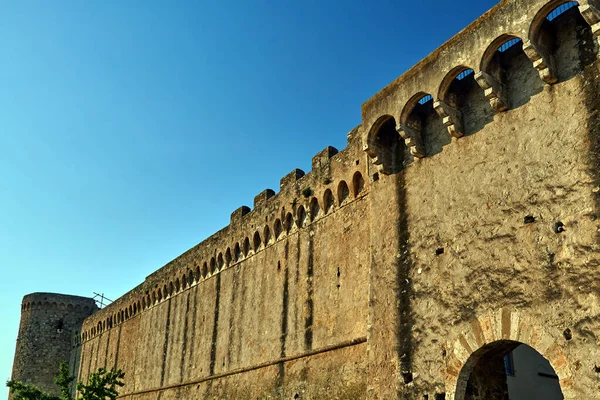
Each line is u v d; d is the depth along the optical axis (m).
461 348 15.59
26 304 70.69
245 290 31.19
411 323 17.33
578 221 13.70
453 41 17.28
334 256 24.42
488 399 16.03
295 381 24.47
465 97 17.78
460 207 16.86
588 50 14.60
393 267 18.59
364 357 21.12
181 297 39.62
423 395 16.30
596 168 13.65
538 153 15.08
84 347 61.59
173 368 37.88
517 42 16.53
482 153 16.67
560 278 13.70
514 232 15.07
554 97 15.09
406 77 18.83
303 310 25.52
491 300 15.12
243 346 29.86
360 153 23.95
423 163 18.67
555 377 25.98
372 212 20.22
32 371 66.88
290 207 28.22
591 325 12.84
